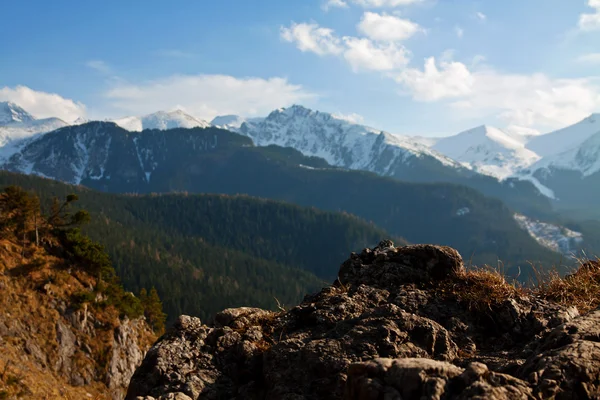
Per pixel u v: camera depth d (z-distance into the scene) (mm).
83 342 52438
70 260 60250
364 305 6070
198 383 5137
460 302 6016
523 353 5012
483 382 3500
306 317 6074
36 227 58500
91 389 49500
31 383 41125
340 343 4926
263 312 6566
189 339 5723
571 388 3652
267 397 4742
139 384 5230
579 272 7477
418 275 6637
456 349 5219
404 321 5164
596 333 4281
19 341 46469
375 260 7090
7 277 51781
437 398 3459
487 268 6727
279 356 5078
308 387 4641
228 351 5605
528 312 5793
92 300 55344
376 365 3791
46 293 52719
